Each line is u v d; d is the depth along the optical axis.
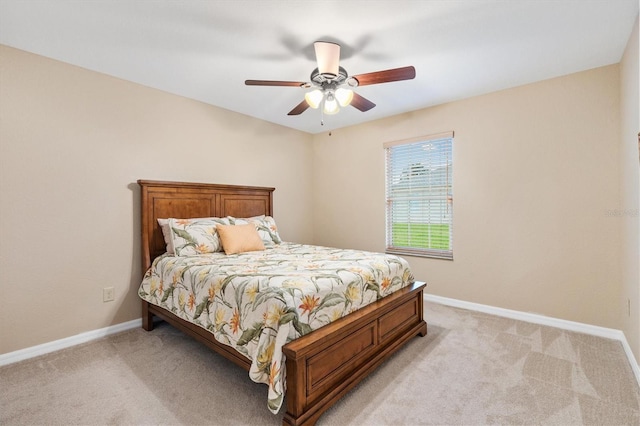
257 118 3.97
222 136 3.59
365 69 2.61
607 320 2.58
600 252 2.60
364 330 1.99
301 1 1.75
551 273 2.83
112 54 2.36
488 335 2.63
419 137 3.63
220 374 2.05
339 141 4.45
